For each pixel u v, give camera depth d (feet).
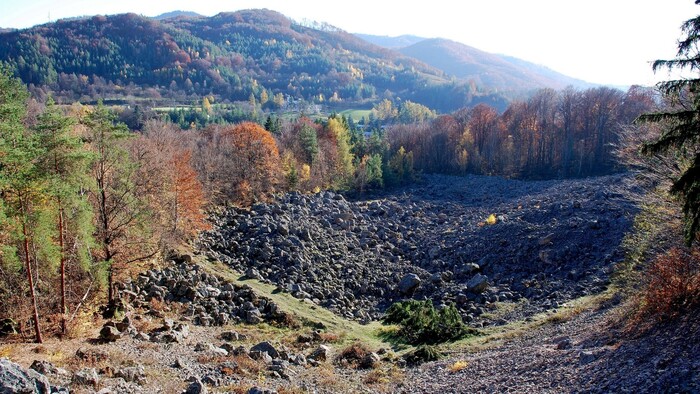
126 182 102.89
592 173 338.95
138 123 380.99
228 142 257.14
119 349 81.10
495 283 139.23
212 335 102.01
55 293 95.40
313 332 109.40
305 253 160.15
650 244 95.25
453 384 70.95
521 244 155.53
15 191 76.33
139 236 107.76
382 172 327.47
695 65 49.85
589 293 115.34
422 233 197.77
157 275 126.11
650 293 69.46
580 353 63.82
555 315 99.55
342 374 83.25
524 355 75.00
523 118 388.78
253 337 103.60
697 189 51.85
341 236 186.70
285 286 137.49
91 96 546.67
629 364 54.80
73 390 54.34
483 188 311.88
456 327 104.78
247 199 232.32
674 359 50.85
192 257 142.31
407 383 76.74
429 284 142.92
